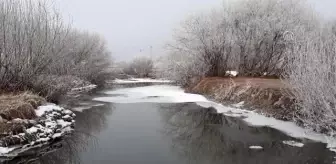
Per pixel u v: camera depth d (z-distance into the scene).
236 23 26.72
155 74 54.91
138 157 9.48
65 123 12.97
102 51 41.09
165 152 10.01
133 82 45.97
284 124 12.96
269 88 16.55
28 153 9.52
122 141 11.28
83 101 21.36
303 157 9.07
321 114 10.77
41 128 10.92
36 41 14.47
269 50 25.84
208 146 10.59
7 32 13.69
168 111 17.50
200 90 25.39
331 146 9.91
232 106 18.25
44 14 14.97
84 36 36.50
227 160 9.12
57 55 15.93
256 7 26.55
